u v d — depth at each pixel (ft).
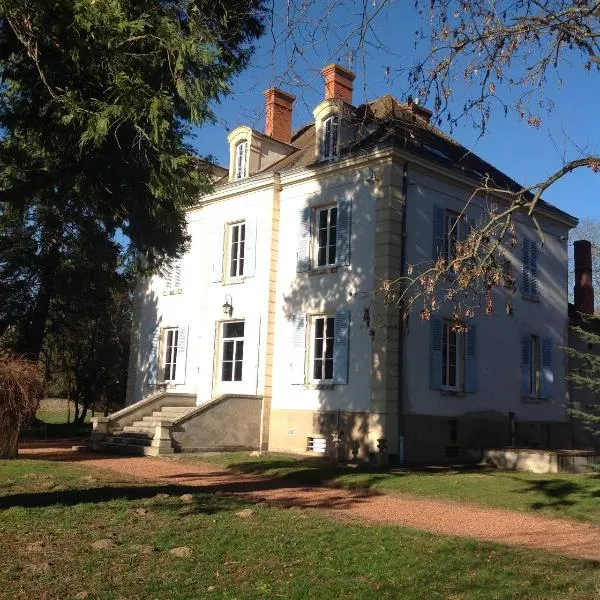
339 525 29.27
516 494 41.81
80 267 74.64
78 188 40.98
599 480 48.42
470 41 26.58
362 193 60.34
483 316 64.54
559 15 25.93
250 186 69.72
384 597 19.35
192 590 19.47
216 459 57.16
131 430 66.08
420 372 57.98
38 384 52.75
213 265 73.00
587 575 22.67
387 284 30.81
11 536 25.05
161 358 79.36
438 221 61.31
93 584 19.76
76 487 37.78
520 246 70.49
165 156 34.24
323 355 61.72
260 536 26.32
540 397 70.18
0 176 40.22
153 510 30.91
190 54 31.50
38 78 35.50
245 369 67.46
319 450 59.93
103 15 30.07
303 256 64.64
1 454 51.57
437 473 50.72
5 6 29.01
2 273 78.74
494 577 21.86
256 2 35.29
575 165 24.94
